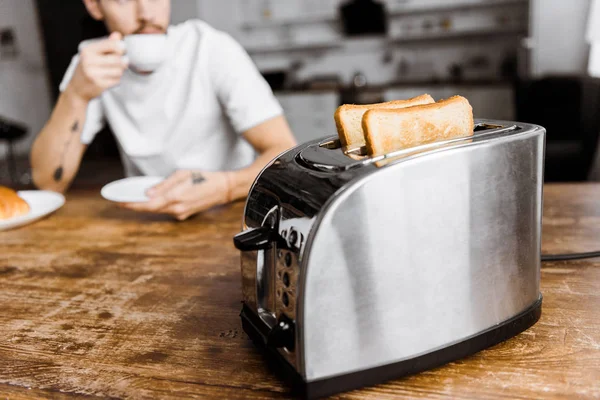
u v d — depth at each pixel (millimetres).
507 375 474
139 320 626
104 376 512
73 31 5516
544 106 2924
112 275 770
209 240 898
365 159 458
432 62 4750
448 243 467
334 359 444
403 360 467
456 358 491
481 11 4492
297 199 448
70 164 1289
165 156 1446
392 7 4617
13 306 685
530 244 524
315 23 5059
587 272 682
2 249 914
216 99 1387
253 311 527
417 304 464
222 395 471
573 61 3752
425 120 516
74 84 1206
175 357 540
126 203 974
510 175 490
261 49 5156
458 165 459
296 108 4406
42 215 1044
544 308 593
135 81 1349
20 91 5672
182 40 1359
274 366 494
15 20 5527
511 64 4375
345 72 5047
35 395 487
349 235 429
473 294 490
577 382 459
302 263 424
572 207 965
